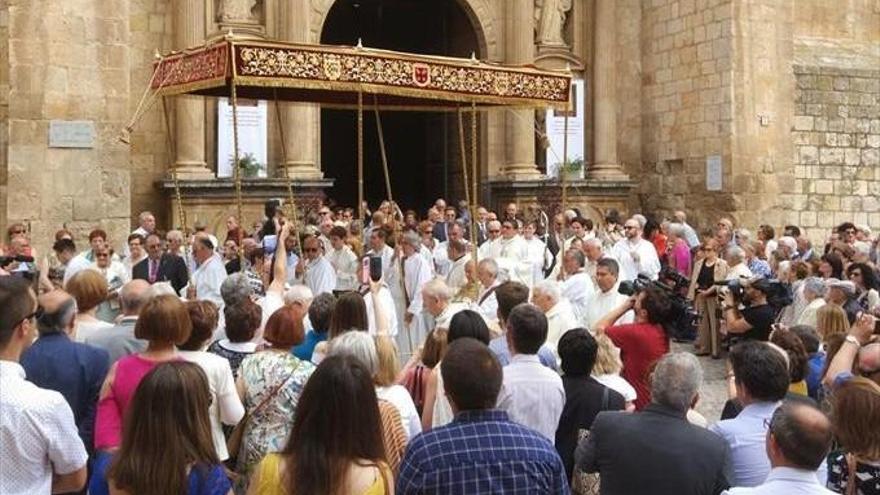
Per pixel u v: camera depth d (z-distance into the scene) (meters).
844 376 7.03
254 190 23.50
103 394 6.22
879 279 13.82
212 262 13.76
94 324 8.41
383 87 13.46
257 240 19.02
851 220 28.70
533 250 17.98
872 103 28.94
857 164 28.72
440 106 17.06
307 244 14.41
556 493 4.85
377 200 36.25
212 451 4.58
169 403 4.48
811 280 13.03
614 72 28.72
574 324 10.50
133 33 23.72
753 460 5.97
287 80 12.60
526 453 4.81
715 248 18.58
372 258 11.45
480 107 17.03
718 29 26.67
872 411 5.51
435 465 4.72
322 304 8.50
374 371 6.38
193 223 23.23
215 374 6.53
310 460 4.43
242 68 12.23
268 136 24.83
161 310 6.34
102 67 20.11
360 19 34.34
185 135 23.62
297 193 24.08
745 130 26.48
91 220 20.00
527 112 27.44
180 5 23.81
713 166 26.86
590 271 15.30
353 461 4.48
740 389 6.23
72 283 8.48
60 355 6.83
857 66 28.92
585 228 20.08
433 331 8.09
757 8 26.62
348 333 6.48
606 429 5.73
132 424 4.50
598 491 6.68
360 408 4.53
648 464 5.52
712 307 18.47
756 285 10.22
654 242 22.78
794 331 8.86
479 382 4.90
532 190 26.98
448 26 29.91
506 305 8.73
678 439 5.56
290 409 6.65
